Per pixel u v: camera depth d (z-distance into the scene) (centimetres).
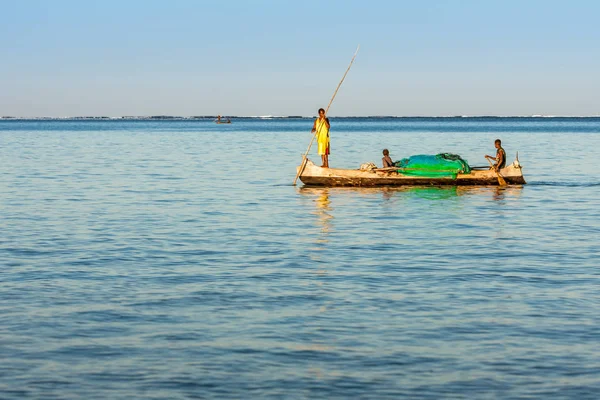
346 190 3228
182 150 6725
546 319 1316
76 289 1522
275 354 1152
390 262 1770
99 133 12406
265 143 8338
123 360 1130
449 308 1384
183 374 1079
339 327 1277
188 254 1869
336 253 1875
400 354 1152
